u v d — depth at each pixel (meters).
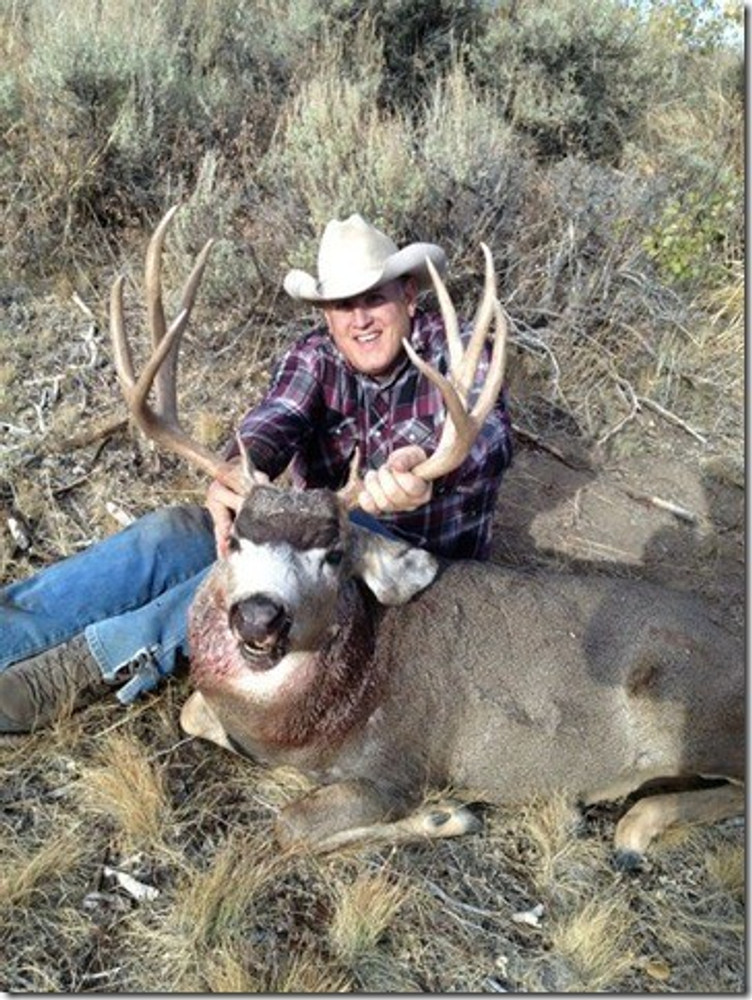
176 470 2.33
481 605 1.72
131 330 2.70
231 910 1.43
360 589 1.62
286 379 1.87
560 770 1.71
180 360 2.65
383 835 1.59
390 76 3.78
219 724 1.68
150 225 2.96
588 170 3.39
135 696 1.74
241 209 2.90
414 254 1.77
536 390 2.82
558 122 3.72
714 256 3.24
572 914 1.54
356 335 1.80
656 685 1.73
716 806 1.72
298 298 1.90
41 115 3.04
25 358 2.58
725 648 1.78
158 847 1.53
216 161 3.03
